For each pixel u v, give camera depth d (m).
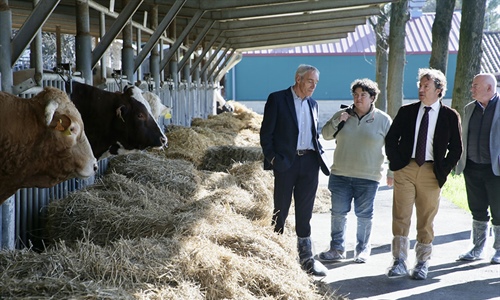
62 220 5.41
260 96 37.31
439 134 5.80
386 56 20.98
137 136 6.51
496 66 33.19
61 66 6.41
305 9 13.65
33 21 5.44
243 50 25.72
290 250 5.17
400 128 5.99
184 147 9.70
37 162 4.11
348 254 6.93
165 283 3.93
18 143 4.00
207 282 4.11
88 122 6.37
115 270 3.87
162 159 7.90
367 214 6.55
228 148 10.13
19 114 4.00
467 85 13.21
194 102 17.16
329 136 6.60
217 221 5.36
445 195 10.82
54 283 3.46
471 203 6.68
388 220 8.66
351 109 6.53
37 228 6.03
